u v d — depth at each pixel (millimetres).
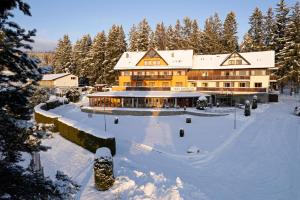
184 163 21062
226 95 52469
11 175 5969
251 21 75750
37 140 6570
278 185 16047
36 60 6250
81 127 24938
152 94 50031
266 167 19141
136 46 76875
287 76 51094
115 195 12680
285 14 61156
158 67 57375
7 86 6086
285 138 25125
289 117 33812
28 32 5867
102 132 22719
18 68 6000
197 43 80500
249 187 16000
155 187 12969
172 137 29656
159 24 98562
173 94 49438
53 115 32156
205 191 14805
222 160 21516
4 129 5793
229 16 81625
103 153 14188
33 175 6531
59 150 23703
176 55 59125
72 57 91562
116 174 15680
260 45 70875
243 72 53750
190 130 32688
